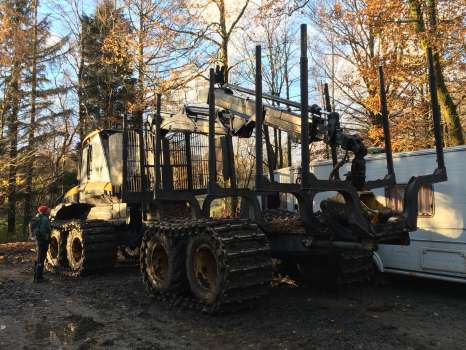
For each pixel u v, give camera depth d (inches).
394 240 258.2
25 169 987.3
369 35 804.0
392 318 245.3
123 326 236.8
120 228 423.5
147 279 299.6
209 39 751.7
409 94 625.3
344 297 294.7
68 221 447.8
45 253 386.3
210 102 263.1
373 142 712.4
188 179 377.4
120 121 1026.7
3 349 205.3
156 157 314.0
